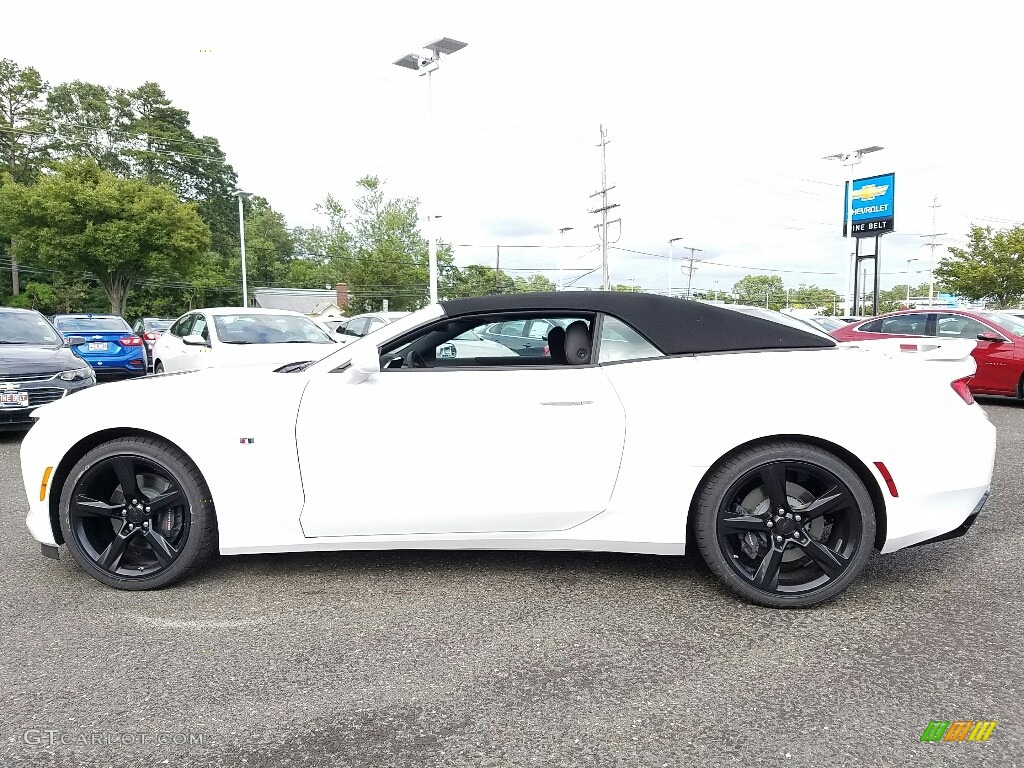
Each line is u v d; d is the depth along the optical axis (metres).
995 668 2.57
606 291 3.44
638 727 2.21
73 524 3.29
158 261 38.59
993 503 4.87
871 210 29.19
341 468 3.16
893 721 2.23
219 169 73.00
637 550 3.19
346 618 3.02
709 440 3.05
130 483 3.25
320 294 73.44
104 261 37.34
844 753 2.06
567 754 2.07
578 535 3.19
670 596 3.25
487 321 3.38
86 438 3.30
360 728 2.21
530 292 3.42
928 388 3.10
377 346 3.29
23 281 52.91
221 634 2.87
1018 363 9.53
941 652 2.69
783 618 3.01
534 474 3.15
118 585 3.30
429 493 3.16
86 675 2.54
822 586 3.07
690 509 3.19
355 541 3.23
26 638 2.83
